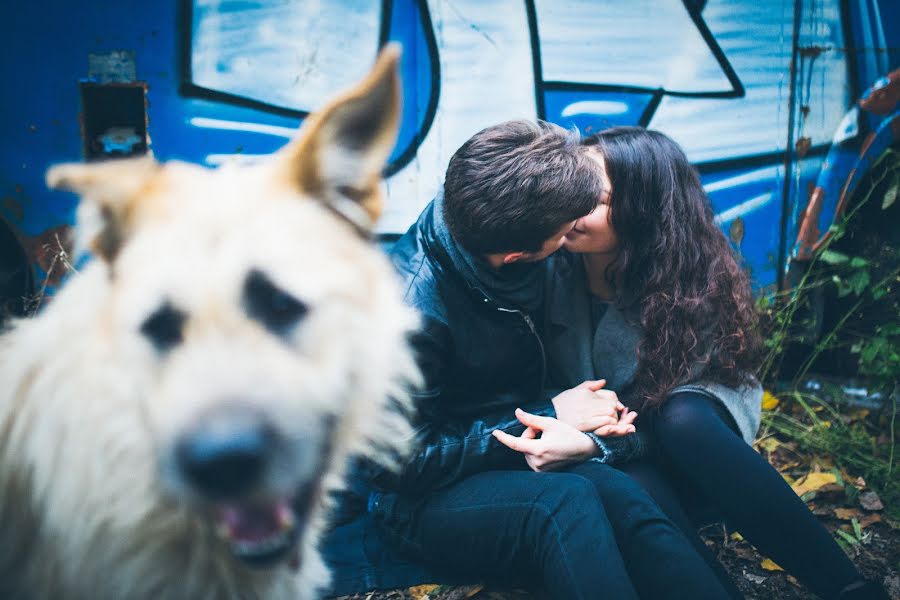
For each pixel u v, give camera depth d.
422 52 3.44
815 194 3.89
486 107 3.53
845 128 3.87
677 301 2.24
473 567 2.12
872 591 1.94
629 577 1.92
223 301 1.09
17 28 3.12
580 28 3.57
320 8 3.33
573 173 1.93
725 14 3.71
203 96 3.31
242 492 1.02
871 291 3.60
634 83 3.68
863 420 3.58
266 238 1.14
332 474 1.36
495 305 2.07
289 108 3.39
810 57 3.80
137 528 1.20
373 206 1.34
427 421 2.06
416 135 3.49
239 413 1.01
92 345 1.19
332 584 2.23
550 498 1.95
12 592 1.27
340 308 1.20
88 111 3.27
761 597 2.40
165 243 1.11
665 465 2.33
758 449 3.30
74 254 1.21
